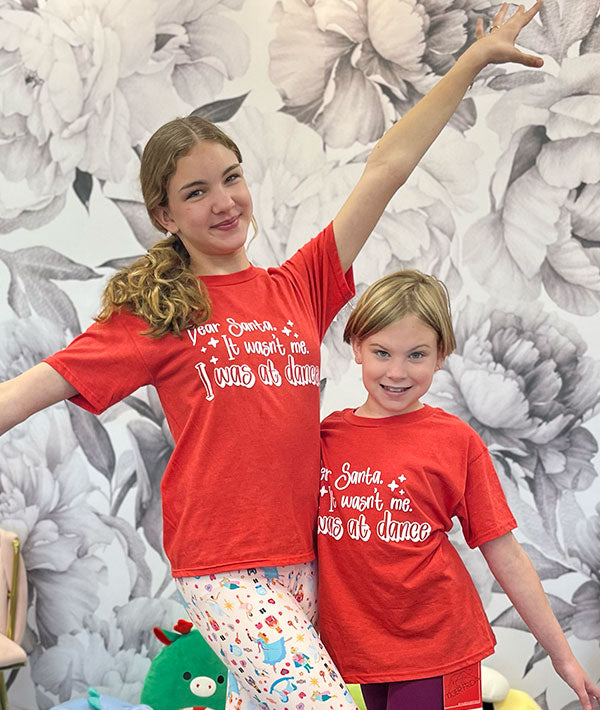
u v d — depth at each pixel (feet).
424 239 8.71
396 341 4.92
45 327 8.63
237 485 4.56
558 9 8.51
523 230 8.63
